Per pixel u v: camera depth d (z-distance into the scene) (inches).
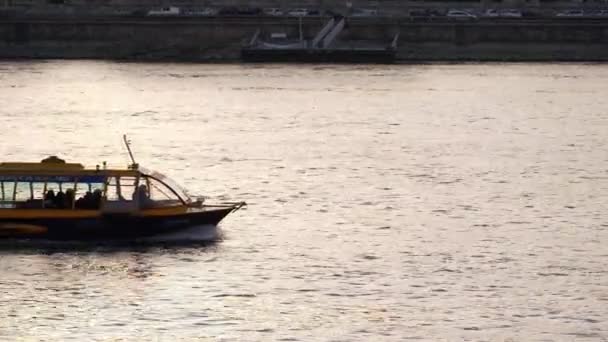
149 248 5664.4
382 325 4690.0
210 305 4889.3
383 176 7721.5
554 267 5457.7
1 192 5733.3
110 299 4945.9
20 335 4559.5
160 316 4763.8
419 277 5280.5
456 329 4660.4
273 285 5142.7
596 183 7549.2
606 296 5036.9
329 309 4859.7
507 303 4940.9
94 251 5615.2
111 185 5753.0
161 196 5841.5
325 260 5526.6
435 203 6845.5
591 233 6112.2
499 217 6486.2
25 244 5674.2
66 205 5708.7
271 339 4547.2
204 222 5792.3
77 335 4564.5
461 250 5738.2
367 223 6294.3
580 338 4581.7
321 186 7322.8
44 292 5022.1
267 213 6501.0
